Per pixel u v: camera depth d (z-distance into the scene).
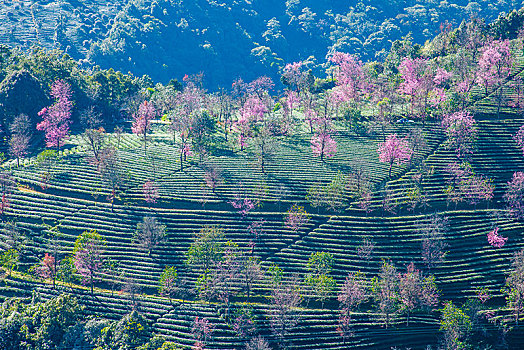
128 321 100.38
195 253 120.12
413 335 109.12
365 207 139.12
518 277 114.50
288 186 150.12
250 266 115.69
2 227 130.12
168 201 144.38
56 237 129.00
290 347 105.50
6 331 97.06
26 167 153.62
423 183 148.12
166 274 115.31
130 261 124.94
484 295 114.94
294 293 111.06
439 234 129.62
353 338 108.38
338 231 133.75
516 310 110.69
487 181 144.12
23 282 116.56
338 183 145.25
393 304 111.38
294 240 132.50
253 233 133.12
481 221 135.12
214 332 108.19
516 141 160.50
